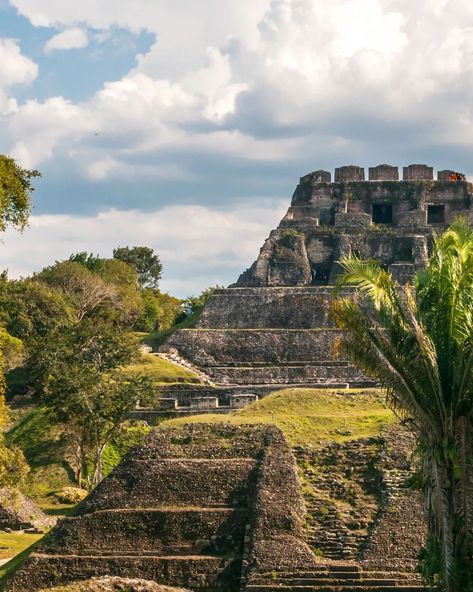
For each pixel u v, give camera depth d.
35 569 43.19
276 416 50.84
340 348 34.38
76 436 65.44
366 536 41.97
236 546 43.28
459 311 33.72
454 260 34.31
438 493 33.38
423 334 33.31
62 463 66.81
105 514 44.62
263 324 83.81
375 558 40.66
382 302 34.81
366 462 45.94
